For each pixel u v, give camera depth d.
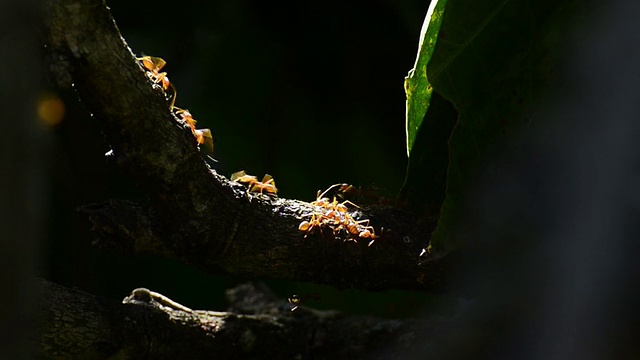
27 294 0.43
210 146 0.49
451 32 0.49
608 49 0.48
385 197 0.52
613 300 0.49
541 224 0.49
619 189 0.48
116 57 0.47
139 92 0.47
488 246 0.49
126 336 0.51
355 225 0.50
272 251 0.50
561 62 0.48
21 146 0.43
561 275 0.49
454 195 0.49
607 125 0.48
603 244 0.49
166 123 0.48
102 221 0.49
